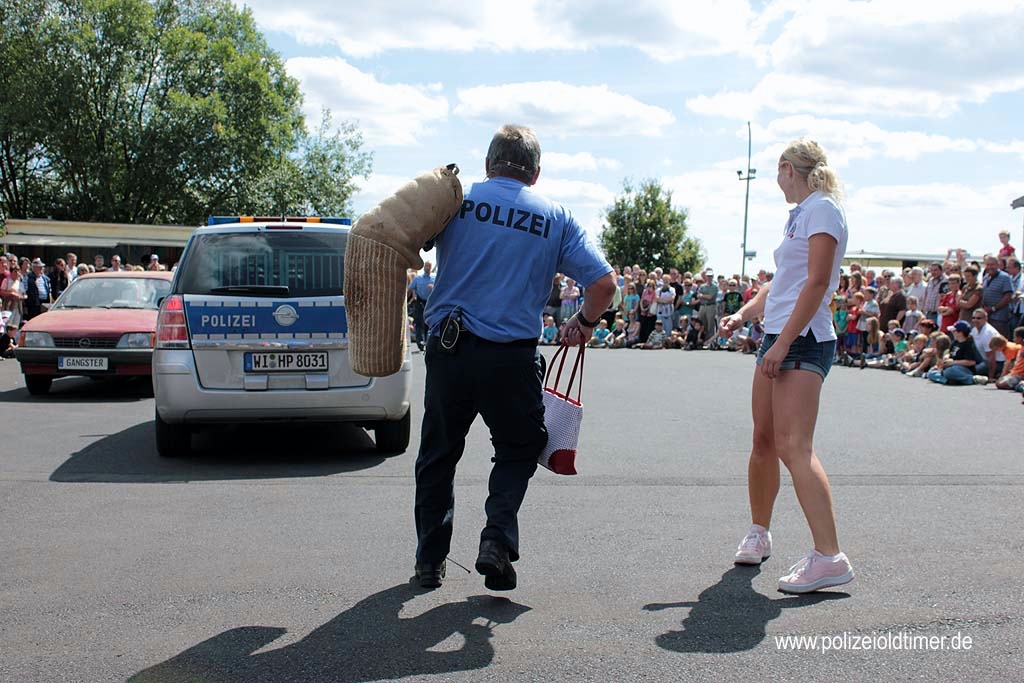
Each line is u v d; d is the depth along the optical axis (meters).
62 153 46.38
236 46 52.66
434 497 4.07
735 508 5.69
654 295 23.14
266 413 7.18
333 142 59.50
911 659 3.28
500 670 3.20
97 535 5.04
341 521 5.36
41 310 19.17
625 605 3.88
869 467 6.99
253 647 3.42
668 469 6.96
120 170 47.38
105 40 46.94
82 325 11.98
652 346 22.88
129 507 5.72
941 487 6.25
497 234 3.82
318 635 3.54
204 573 4.34
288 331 7.19
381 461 7.36
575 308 24.69
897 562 4.48
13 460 7.34
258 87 48.75
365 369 3.91
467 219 3.87
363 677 3.14
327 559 4.57
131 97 48.47
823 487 4.02
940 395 12.27
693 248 59.53
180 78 48.97
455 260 3.85
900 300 17.06
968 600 3.91
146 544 4.86
